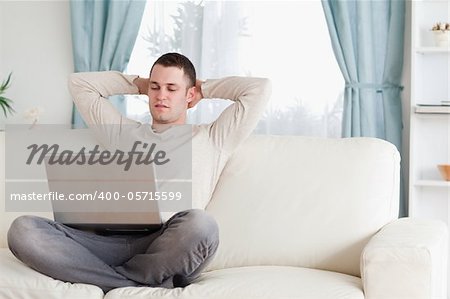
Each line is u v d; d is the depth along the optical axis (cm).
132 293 258
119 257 285
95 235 287
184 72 317
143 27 438
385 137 415
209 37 426
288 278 262
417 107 391
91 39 439
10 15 459
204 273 288
